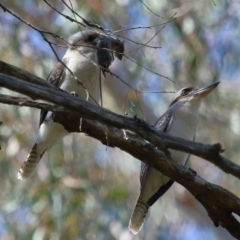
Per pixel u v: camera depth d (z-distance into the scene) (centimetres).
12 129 1446
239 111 1579
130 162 1527
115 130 693
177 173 696
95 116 552
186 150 548
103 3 1453
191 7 1438
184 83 1471
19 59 1477
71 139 1482
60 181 1368
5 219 1339
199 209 1582
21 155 1455
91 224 1339
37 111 1463
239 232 711
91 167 1485
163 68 1519
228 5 1452
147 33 1477
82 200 1339
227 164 546
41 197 1335
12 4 1483
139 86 1514
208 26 1446
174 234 1566
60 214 1320
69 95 553
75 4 1386
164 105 1551
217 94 1540
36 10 1487
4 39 1485
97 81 884
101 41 804
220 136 1576
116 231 1376
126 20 1480
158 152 691
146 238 1493
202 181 695
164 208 1566
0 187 1420
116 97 1493
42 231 1309
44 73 1464
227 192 695
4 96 595
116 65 1495
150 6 1441
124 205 1405
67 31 1423
